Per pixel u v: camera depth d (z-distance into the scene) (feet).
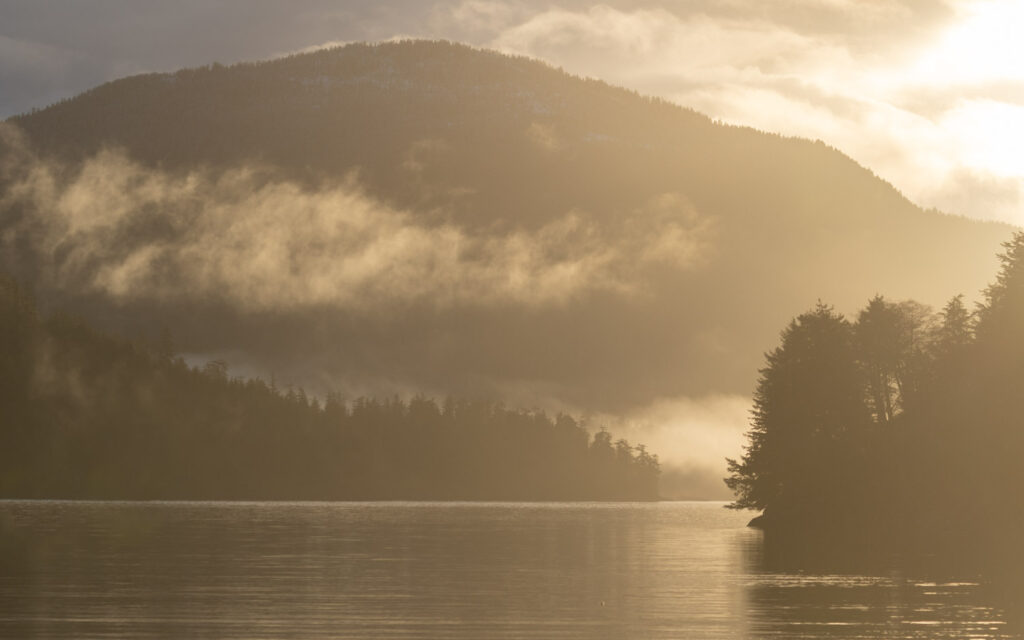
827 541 522.88
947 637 222.89
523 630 229.45
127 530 578.25
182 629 227.20
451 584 309.83
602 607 263.08
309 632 224.94
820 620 244.22
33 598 269.85
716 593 292.40
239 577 322.96
